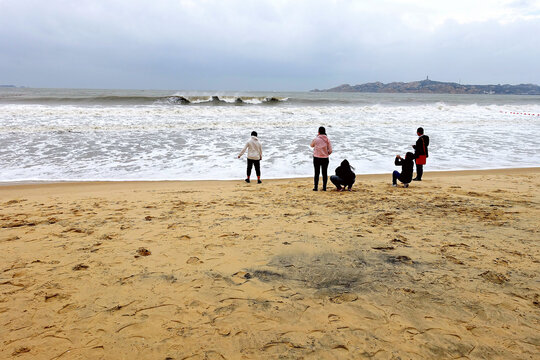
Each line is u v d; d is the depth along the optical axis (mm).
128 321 2770
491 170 11523
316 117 24281
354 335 2574
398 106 36906
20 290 3281
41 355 2359
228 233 4961
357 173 11070
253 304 3027
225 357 2340
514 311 2873
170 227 5258
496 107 39438
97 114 22031
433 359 2309
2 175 9914
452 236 4773
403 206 6621
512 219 5574
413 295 3156
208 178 10234
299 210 6355
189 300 3098
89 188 8719
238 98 36625
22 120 18469
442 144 16203
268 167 11734
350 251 4250
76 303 3047
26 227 5266
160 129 18000
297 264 3879
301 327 2686
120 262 3938
